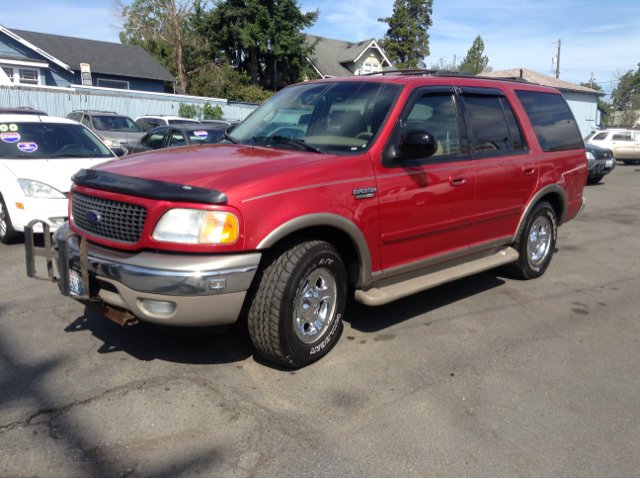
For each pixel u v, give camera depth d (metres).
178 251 3.03
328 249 3.51
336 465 2.63
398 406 3.18
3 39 26.23
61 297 4.76
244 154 3.73
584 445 2.88
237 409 3.08
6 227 6.29
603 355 4.02
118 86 29.75
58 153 6.87
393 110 3.96
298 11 34.41
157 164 3.52
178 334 3.67
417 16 50.91
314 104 4.32
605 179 17.94
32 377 3.36
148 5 35.34
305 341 3.55
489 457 2.74
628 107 59.41
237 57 35.69
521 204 5.21
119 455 2.64
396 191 3.85
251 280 3.13
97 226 3.35
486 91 4.91
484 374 3.64
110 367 3.52
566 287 5.68
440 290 5.44
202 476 2.51
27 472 2.49
